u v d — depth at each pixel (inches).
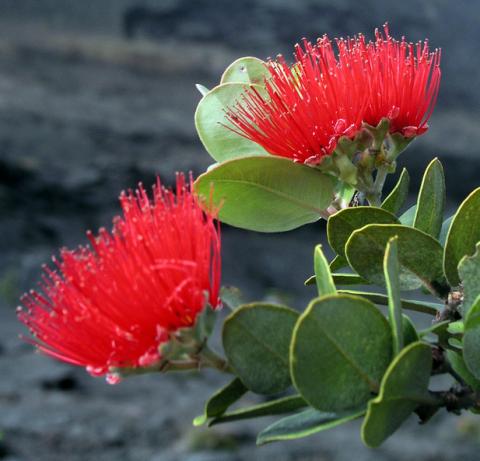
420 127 30.4
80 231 390.6
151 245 28.4
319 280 28.1
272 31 689.6
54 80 544.1
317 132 30.2
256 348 27.9
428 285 29.7
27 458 177.6
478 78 709.9
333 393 27.4
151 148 469.7
